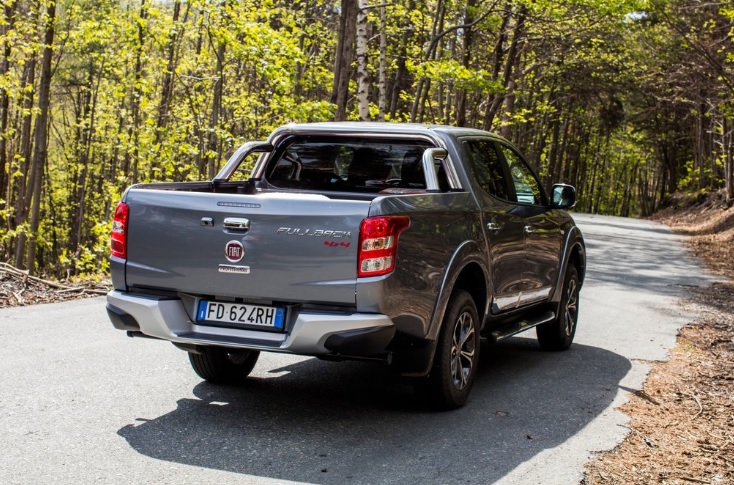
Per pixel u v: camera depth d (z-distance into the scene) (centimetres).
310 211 463
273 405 550
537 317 724
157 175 1852
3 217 2589
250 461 432
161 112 2128
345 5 1777
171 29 1714
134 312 496
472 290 598
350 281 457
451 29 2131
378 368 681
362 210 459
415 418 532
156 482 395
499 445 480
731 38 2797
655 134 5816
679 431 538
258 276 471
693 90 3388
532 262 694
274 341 472
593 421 547
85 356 668
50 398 539
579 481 424
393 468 429
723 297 1273
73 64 3447
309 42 2336
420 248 494
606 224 3456
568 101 4956
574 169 6725
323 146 629
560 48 2806
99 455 432
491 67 2739
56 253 4666
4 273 1023
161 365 650
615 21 2414
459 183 592
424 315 502
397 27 2522
